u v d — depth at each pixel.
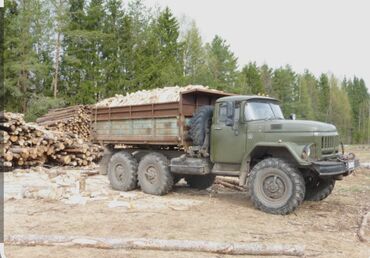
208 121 7.80
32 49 25.61
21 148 11.79
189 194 8.57
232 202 7.56
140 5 31.88
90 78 28.89
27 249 4.48
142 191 8.77
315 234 5.35
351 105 75.25
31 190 7.95
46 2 26.22
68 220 5.92
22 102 25.36
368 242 4.98
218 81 36.94
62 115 17.22
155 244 4.54
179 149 8.59
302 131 6.56
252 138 7.04
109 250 4.49
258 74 51.09
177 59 32.84
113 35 28.92
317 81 69.69
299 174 6.38
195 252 4.47
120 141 9.16
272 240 5.03
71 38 28.09
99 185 9.66
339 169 6.44
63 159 12.95
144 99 9.41
